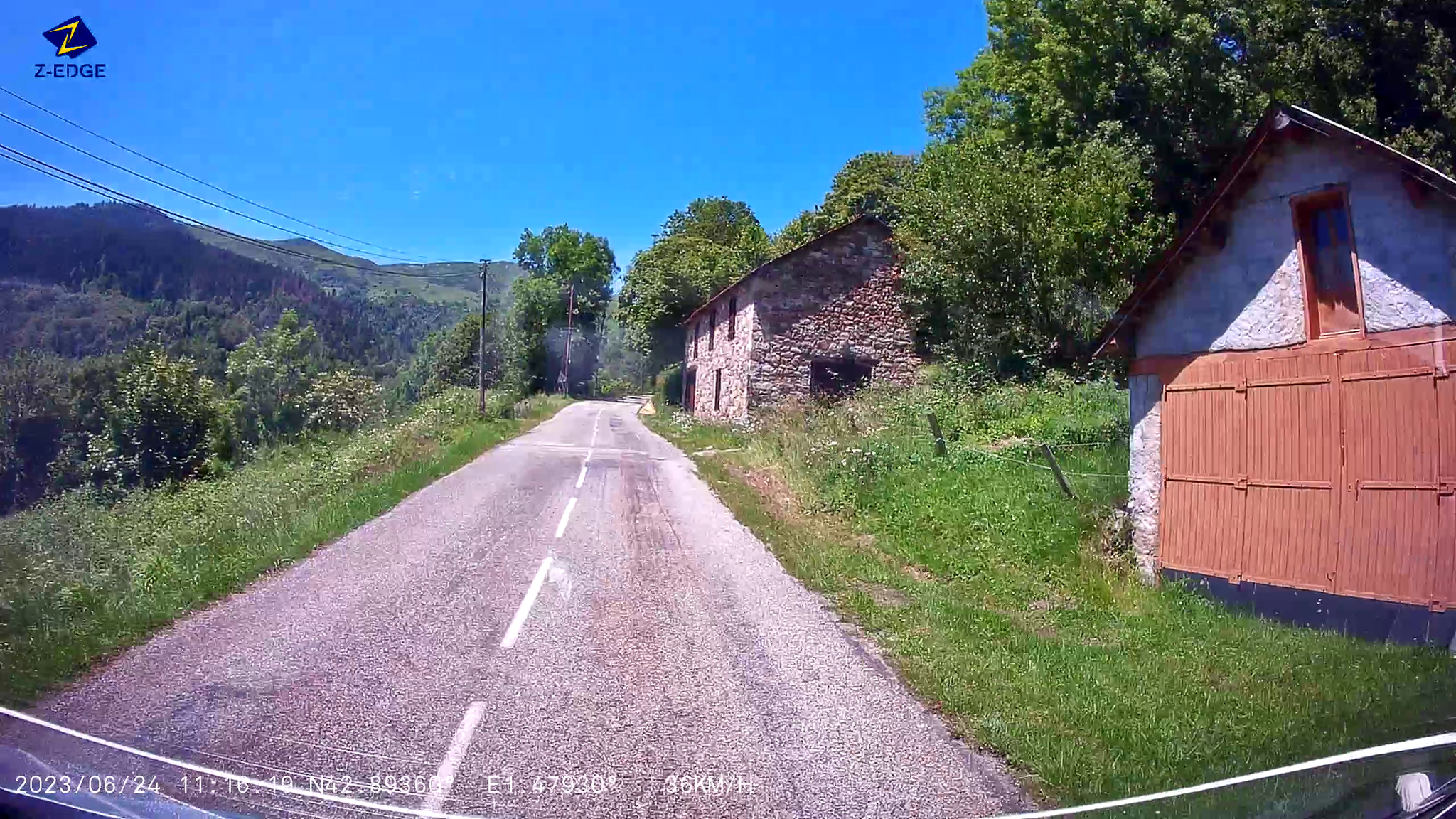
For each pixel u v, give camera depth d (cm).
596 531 1162
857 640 741
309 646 658
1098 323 2016
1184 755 506
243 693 557
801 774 479
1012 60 2694
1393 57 1966
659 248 5459
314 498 1280
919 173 2877
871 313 2752
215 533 1016
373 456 1772
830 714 570
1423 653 700
